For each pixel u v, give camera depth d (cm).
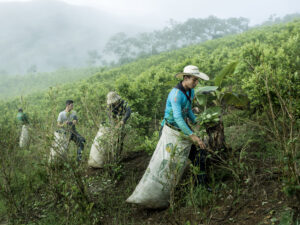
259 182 277
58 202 342
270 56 504
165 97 930
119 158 441
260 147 342
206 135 310
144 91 784
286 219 200
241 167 287
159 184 298
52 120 395
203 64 970
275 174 275
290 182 205
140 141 595
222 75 358
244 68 523
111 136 424
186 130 284
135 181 398
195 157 309
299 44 611
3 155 375
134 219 303
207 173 327
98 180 418
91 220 300
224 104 364
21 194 376
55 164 361
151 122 790
